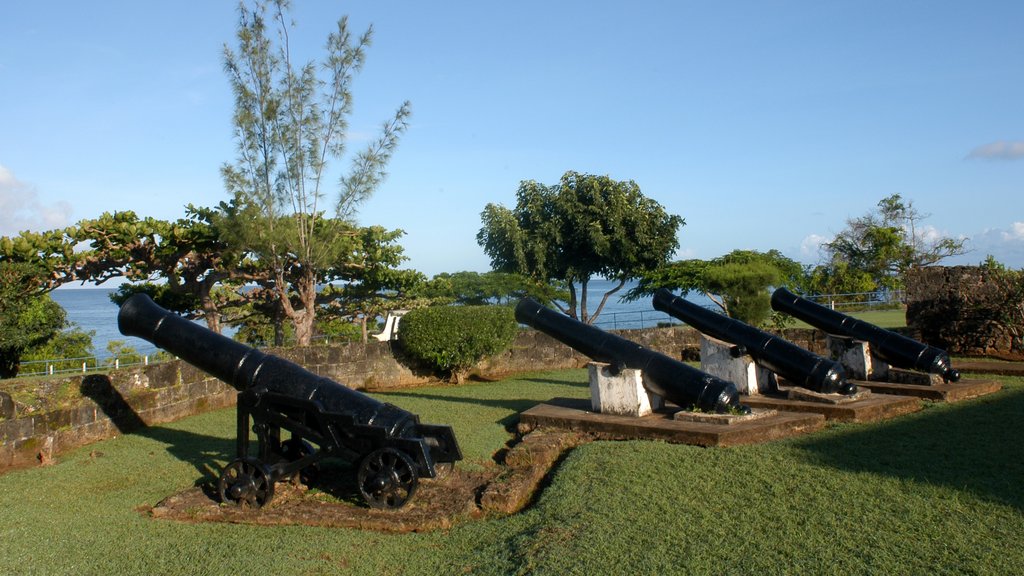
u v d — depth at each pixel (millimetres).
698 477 6340
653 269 27859
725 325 10711
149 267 14383
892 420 8922
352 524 5652
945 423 8578
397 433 5996
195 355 6762
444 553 4949
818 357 9688
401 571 4680
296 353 13094
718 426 7957
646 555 4578
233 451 8297
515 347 16078
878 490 5773
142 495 6574
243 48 14938
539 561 4547
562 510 5551
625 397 8781
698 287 24828
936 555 4457
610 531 5016
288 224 14938
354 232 16672
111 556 4969
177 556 4969
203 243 14492
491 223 27766
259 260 15883
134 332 7059
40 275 12672
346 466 7324
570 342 9555
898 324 21938
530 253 27625
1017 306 15242
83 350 18250
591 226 26984
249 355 6648
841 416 9016
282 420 6262
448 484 6582
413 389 13820
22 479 7113
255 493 6012
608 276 28875
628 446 7605
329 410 6180
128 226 13398
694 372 8539
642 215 27547
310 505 6039
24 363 15305
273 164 15078
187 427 9906
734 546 4695
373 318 18969
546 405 9742
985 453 7004
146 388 10000
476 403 11508
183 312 16891
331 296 17766
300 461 6195
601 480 6324
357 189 15414
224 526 5668
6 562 4828
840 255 38344
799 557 4480
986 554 4449
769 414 8547
